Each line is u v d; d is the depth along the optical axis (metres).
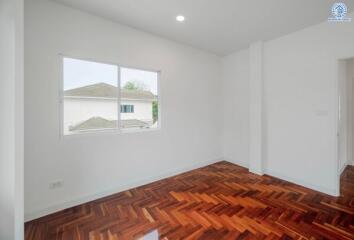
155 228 2.05
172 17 2.72
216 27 3.03
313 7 2.43
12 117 1.58
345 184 3.16
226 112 4.58
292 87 3.23
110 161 2.86
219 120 4.58
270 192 2.92
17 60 1.58
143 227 2.07
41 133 2.27
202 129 4.20
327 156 2.84
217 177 3.59
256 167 3.74
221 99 4.61
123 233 1.97
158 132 3.43
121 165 2.98
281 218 2.21
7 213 1.61
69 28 2.45
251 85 3.79
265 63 3.63
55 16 2.34
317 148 2.95
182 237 1.90
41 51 2.25
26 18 2.15
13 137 1.58
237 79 4.27
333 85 2.74
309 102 3.02
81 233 1.97
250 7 2.44
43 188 2.29
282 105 3.39
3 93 1.61
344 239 1.85
